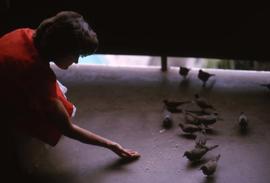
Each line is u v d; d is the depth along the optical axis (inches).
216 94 107.1
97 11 109.3
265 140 88.3
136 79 115.6
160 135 90.5
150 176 78.2
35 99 69.8
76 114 99.0
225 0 103.0
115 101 104.7
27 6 110.1
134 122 95.4
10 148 76.5
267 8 102.3
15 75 68.4
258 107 100.9
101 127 93.7
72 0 108.7
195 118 92.9
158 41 112.0
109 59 216.1
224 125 94.0
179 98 105.3
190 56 113.4
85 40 64.6
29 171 80.0
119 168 80.7
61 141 88.8
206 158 83.0
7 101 70.4
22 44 69.6
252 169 79.6
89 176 78.8
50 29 64.6
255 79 114.7
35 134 74.4
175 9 106.1
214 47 110.7
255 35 106.7
